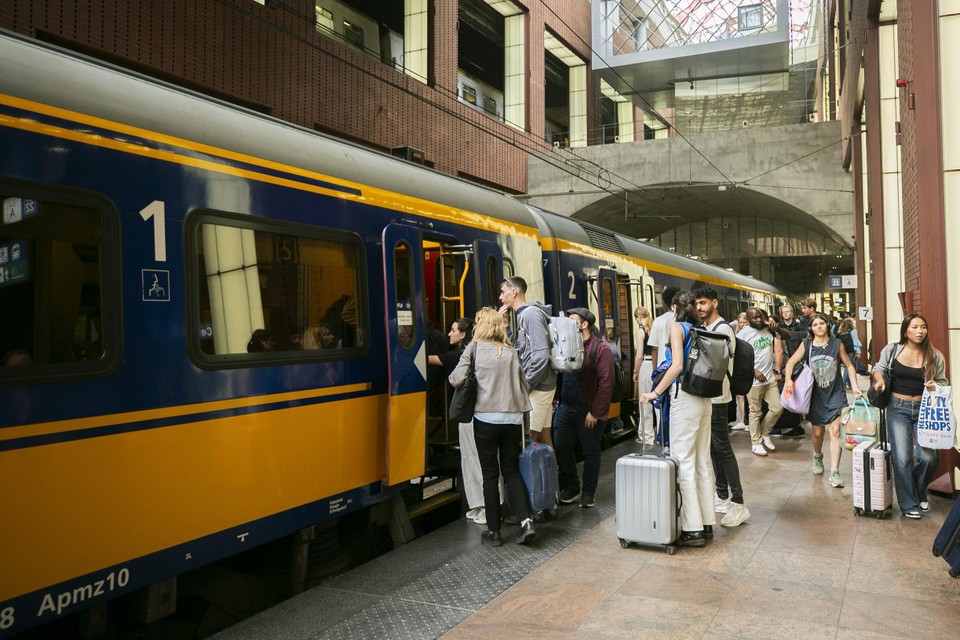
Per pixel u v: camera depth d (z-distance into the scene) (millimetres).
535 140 25688
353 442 5184
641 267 12836
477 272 6898
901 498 6113
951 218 6977
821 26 36344
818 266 44250
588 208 28562
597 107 32375
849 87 20812
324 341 4977
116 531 3545
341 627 4000
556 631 3908
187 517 3908
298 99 14828
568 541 5551
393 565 5027
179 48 12086
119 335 3623
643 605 4254
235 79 13234
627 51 33094
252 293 4414
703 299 5703
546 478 5723
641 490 5258
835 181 26203
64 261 3422
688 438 5383
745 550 5273
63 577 3305
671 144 27766
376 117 17328
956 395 6887
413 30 19891
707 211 36000
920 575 4723
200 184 4133
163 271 3869
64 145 3477
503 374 5398
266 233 4570
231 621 4875
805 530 5770
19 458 3168
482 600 4363
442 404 7180
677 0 32469
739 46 30500
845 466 8273
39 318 3297
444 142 20391
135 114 3857
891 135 15656
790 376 7672
